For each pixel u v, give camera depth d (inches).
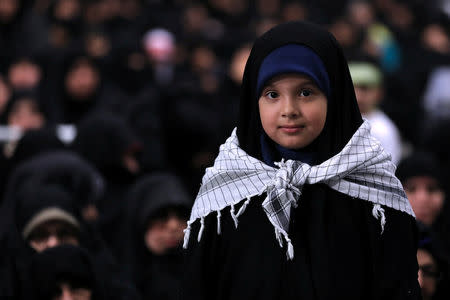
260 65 241.9
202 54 856.3
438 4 1187.9
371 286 241.0
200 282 246.7
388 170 244.5
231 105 719.7
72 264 349.7
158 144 528.1
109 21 905.5
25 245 378.9
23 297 362.9
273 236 241.3
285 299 239.1
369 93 558.3
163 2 999.6
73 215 389.1
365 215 242.1
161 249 428.5
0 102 670.5
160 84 770.8
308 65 237.5
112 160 493.4
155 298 419.8
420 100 845.2
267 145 246.5
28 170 436.8
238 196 242.7
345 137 241.8
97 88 695.1
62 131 575.8
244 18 1069.8
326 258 237.8
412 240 246.5
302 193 243.1
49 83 695.7
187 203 431.5
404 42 1024.2
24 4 835.4
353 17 1071.0
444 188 434.0
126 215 435.2
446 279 328.2
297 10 1115.3
